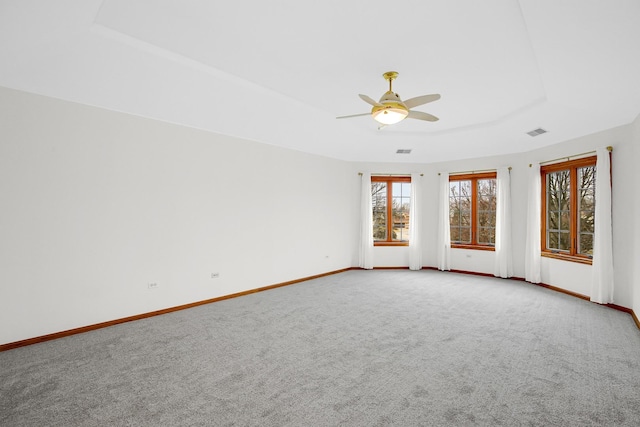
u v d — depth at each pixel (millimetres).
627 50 2553
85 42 2803
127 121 3826
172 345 3107
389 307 4379
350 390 2338
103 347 3057
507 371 2639
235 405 2146
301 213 6059
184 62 3256
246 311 4195
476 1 2271
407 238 7453
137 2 2332
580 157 4902
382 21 2541
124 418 2004
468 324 3734
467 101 4316
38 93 3193
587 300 4742
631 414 2076
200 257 4523
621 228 4277
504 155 6328
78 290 3447
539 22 2316
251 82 3756
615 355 2943
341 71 3455
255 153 5270
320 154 6434
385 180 7297
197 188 4496
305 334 3400
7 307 3029
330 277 6371
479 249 6609
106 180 3650
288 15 2479
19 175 3090
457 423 1976
